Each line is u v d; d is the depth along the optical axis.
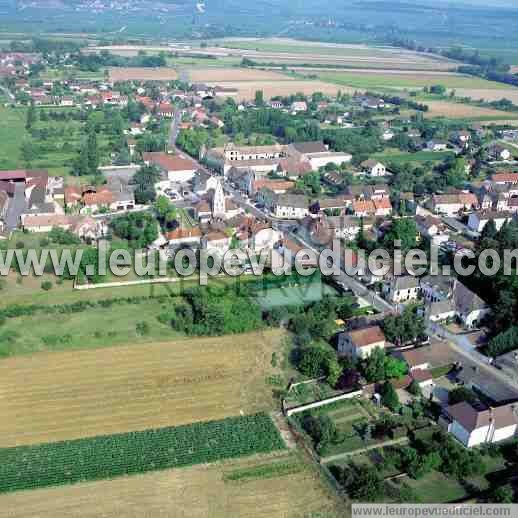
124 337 169.62
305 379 154.38
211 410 142.50
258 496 118.88
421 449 129.88
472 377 151.75
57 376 152.62
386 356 155.12
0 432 133.38
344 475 121.44
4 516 112.25
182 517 113.50
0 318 173.62
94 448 129.38
